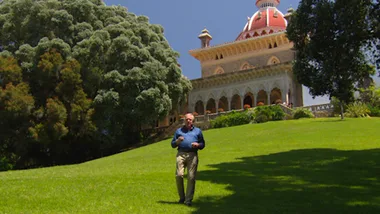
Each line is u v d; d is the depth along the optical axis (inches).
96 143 1567.4
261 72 1959.9
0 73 1288.1
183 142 338.6
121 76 1391.5
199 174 523.2
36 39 1455.5
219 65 2491.4
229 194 381.7
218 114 1739.7
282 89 1891.0
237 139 1066.7
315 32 569.9
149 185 443.5
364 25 533.3
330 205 323.9
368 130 965.2
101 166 791.7
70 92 1327.5
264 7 2810.0
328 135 938.7
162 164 717.9
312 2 571.8
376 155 624.7
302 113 1510.8
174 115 2268.7
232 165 612.1
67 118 1350.9
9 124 1301.7
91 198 365.7
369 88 1536.7
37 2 1467.8
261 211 304.0
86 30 1469.0
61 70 1306.6
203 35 2667.3
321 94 594.2
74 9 1502.2
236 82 2059.5
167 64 1622.8
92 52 1378.0
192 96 2207.2
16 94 1227.9
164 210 309.9
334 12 542.0
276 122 1385.3
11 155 1437.0
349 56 558.6
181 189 340.8
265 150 805.2
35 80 1378.0
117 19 1615.4
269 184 432.1
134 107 1382.9
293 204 330.3
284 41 2251.5
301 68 603.2
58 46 1358.3
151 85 1434.5
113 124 1428.4
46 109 1289.4
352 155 638.5
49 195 382.3
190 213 299.6
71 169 778.8
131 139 1723.7
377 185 413.1
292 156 674.2
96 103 1353.3
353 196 359.9
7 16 1487.5
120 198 365.4
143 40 1627.7
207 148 943.7
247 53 2385.6
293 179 458.3
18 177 605.9
